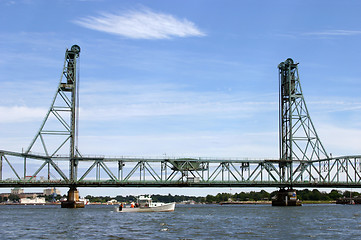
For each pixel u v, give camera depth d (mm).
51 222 97625
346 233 76500
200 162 151875
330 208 173375
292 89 168500
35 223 95375
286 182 160750
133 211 139875
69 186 147875
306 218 108875
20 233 76688
